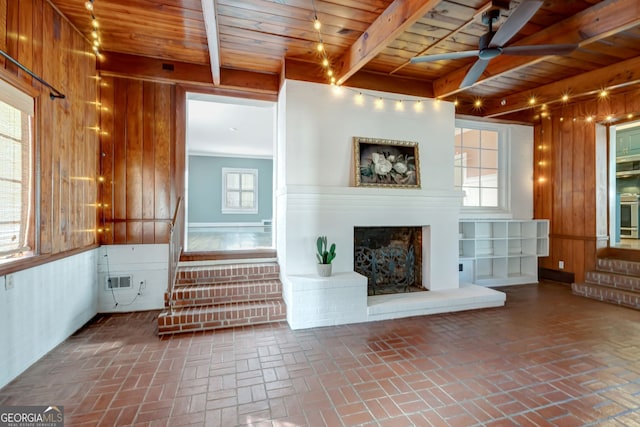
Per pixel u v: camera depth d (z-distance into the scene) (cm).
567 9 261
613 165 479
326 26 288
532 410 189
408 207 391
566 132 502
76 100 305
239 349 270
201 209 995
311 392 207
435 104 411
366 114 381
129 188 367
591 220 473
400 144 392
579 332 309
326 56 349
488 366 241
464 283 446
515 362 248
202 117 607
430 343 283
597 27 253
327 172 367
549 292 459
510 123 526
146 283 372
